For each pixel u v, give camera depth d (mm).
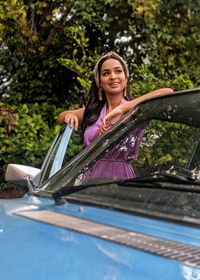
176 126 2584
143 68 6484
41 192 2377
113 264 1412
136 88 5832
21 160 7184
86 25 8219
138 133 2668
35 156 7168
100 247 1530
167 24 8172
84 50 7465
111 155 2539
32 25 7848
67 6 7883
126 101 3248
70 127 3135
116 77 3242
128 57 8375
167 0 8133
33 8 7660
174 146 2531
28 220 1861
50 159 3004
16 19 7348
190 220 1700
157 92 3029
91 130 3215
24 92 8633
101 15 8164
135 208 1877
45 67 8516
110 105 3264
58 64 8375
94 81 3348
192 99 2627
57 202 2152
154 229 1697
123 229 1701
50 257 1472
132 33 8273
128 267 1396
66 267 1402
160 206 1848
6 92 8789
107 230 1688
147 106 2801
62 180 2424
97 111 3268
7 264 1452
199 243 1573
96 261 1432
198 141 2477
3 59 8570
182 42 8156
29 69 8555
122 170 2480
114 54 3293
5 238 1653
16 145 7160
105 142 2662
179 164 2426
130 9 8023
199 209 1772
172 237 1624
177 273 1384
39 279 1348
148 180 2133
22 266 1431
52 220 1832
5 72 8773
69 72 8586
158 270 1390
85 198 2100
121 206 1921
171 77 7215
